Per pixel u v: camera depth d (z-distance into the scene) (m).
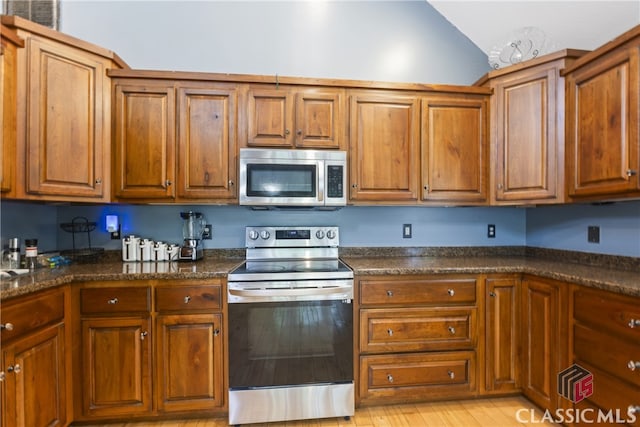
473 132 2.04
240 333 1.67
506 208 2.44
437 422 1.71
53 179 1.61
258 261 2.10
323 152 1.91
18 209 1.79
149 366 1.64
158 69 2.21
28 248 1.73
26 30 1.53
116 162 1.83
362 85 1.99
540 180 1.86
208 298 1.67
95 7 2.17
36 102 1.55
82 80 1.71
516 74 1.96
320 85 1.97
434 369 1.80
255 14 2.29
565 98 1.79
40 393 1.39
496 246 2.43
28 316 1.33
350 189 1.98
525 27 2.16
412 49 2.41
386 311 1.78
